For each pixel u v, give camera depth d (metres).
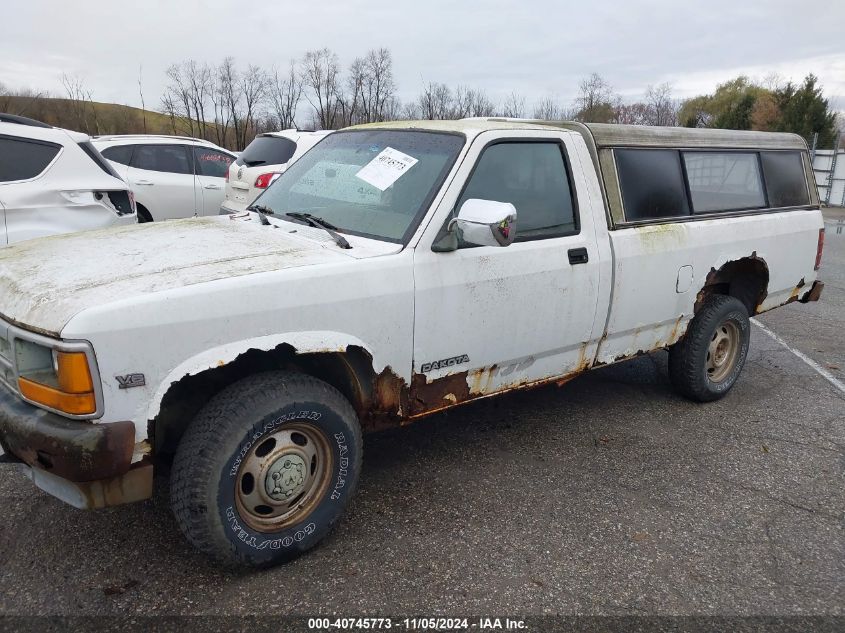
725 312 4.91
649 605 2.84
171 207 9.93
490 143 3.55
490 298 3.46
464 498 3.63
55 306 2.48
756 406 5.16
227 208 9.34
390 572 2.97
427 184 3.41
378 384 3.20
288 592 2.81
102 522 3.27
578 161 3.98
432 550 3.15
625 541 3.29
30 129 5.71
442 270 3.26
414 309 3.18
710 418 4.89
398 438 4.36
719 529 3.44
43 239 3.48
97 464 2.43
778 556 3.23
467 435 4.45
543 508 3.56
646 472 4.02
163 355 2.52
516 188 3.66
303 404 2.84
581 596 2.88
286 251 3.09
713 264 4.72
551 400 5.14
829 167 25.59
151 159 9.83
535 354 3.82
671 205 4.52
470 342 3.46
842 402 5.30
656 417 4.87
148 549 3.07
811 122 32.44
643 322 4.39
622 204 4.18
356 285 2.98
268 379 2.84
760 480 3.98
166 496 3.53
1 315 2.68
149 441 2.57
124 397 2.46
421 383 3.36
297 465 2.93
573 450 4.27
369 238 3.31
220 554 2.76
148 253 3.04
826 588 3.00
